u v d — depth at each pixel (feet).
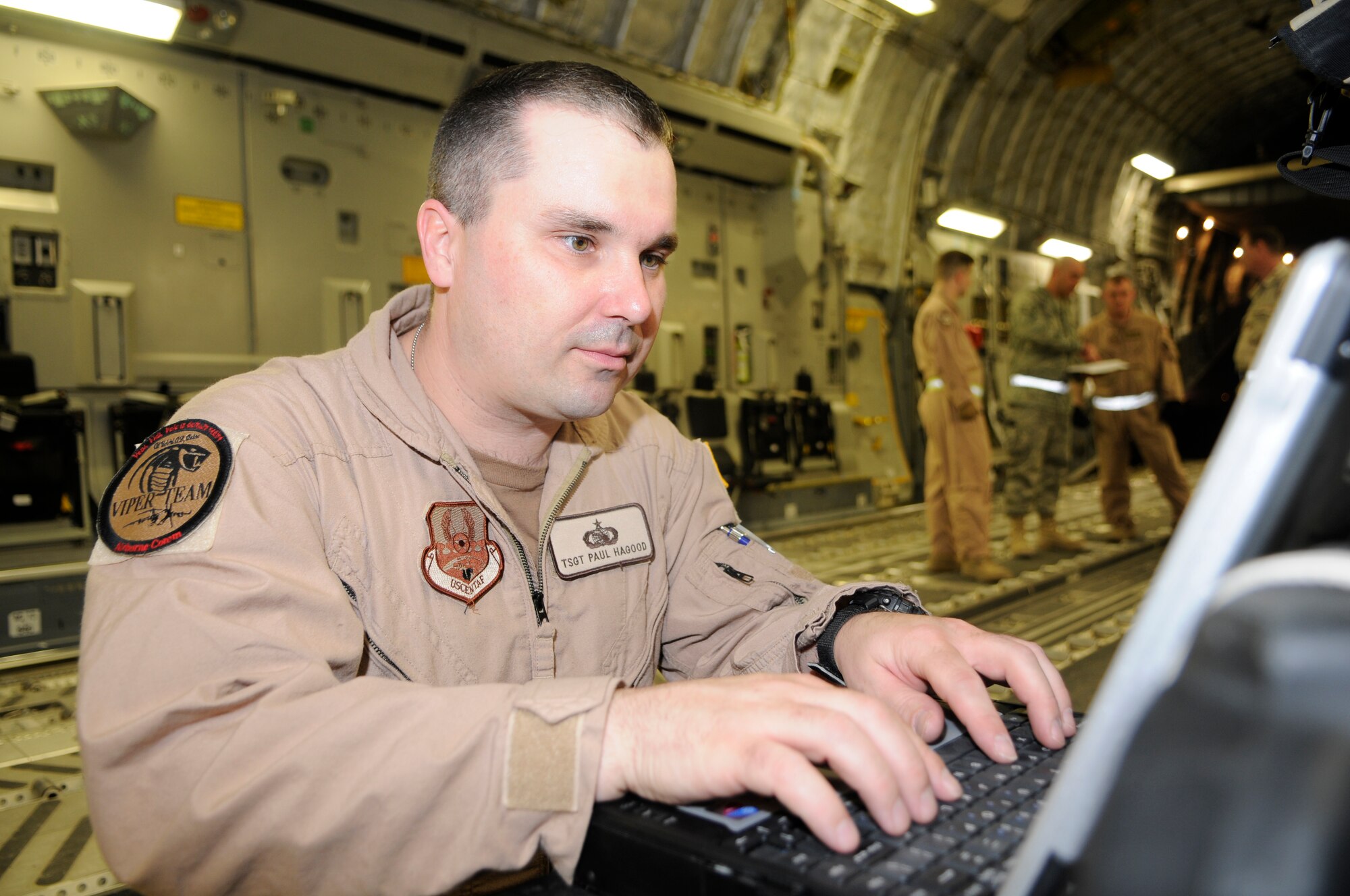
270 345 15.25
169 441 2.61
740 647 3.47
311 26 14.58
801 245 24.47
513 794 1.95
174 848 1.98
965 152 31.71
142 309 13.92
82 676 2.18
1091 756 1.07
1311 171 3.26
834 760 1.86
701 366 22.68
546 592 3.37
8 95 12.69
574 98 2.72
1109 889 0.98
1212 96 42.27
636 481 3.84
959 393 15.87
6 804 7.03
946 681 2.54
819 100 25.07
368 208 16.40
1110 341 20.61
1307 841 0.84
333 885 1.97
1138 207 43.75
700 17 20.58
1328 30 2.66
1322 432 1.06
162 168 14.08
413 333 3.58
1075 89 34.60
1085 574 16.49
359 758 2.00
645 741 1.99
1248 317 16.89
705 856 1.76
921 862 1.68
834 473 25.31
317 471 2.91
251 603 2.31
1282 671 0.89
